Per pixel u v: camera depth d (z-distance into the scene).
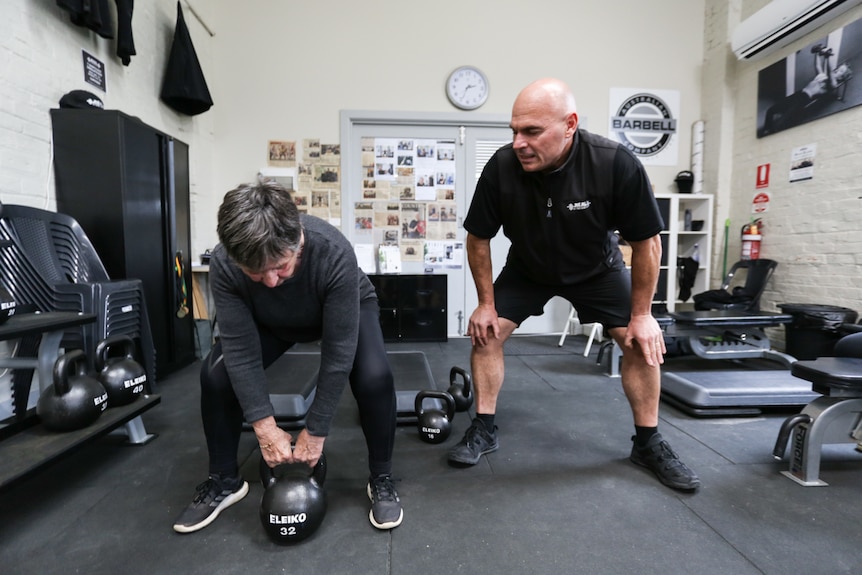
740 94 3.82
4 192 1.91
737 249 3.88
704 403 2.04
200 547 1.14
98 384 1.46
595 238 1.47
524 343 3.75
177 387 2.51
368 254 3.94
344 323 1.06
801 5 3.02
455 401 2.03
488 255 1.64
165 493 1.40
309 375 2.19
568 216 1.42
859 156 2.87
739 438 1.82
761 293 3.29
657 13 4.05
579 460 1.63
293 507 1.09
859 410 1.46
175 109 3.29
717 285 4.03
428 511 1.30
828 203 3.07
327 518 1.27
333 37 3.84
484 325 1.63
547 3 3.96
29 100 2.03
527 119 1.25
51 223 1.85
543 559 1.10
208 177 3.74
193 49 3.18
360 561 1.09
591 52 4.02
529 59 3.97
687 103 4.14
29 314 1.49
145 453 1.69
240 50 3.79
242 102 3.81
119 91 2.69
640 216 1.36
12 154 1.94
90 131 2.19
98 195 2.21
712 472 1.53
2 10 1.88
